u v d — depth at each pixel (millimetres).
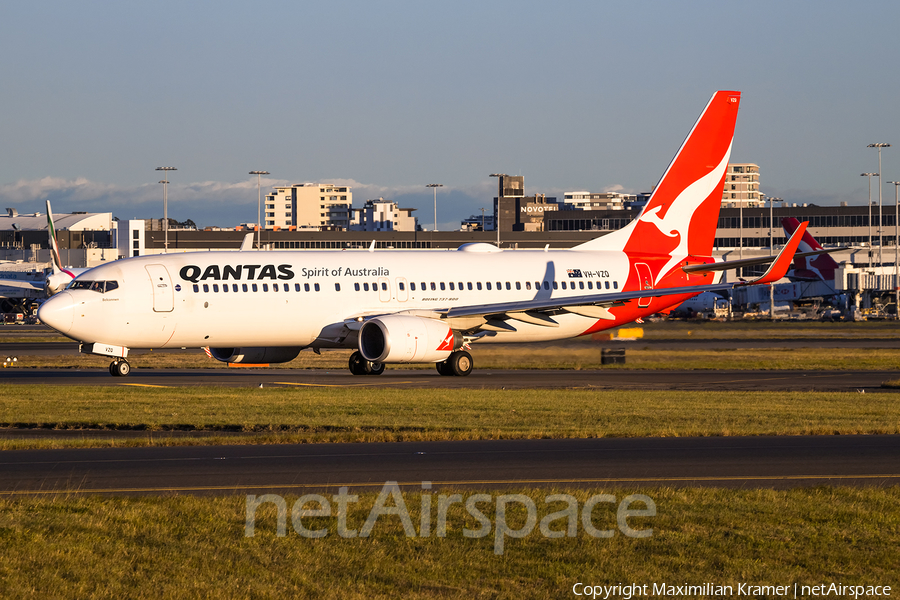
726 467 54438
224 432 68438
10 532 38375
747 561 36406
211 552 36625
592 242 141500
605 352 147875
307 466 54250
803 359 148250
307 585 33219
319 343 123250
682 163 143500
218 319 116438
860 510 43375
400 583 33594
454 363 121375
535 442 63844
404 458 57000
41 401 84688
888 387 105875
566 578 34250
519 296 133250
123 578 33656
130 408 80125
